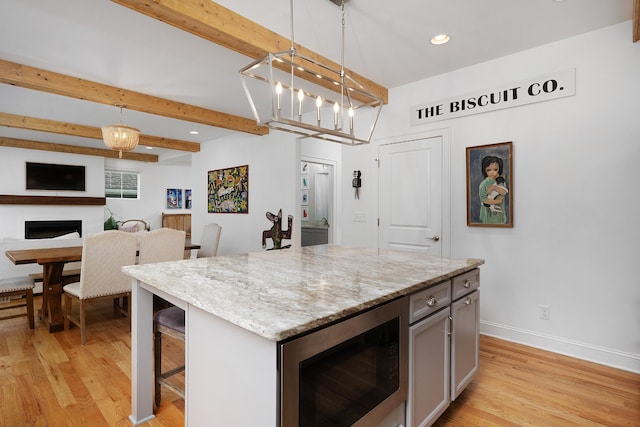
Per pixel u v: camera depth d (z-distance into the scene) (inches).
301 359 42.6
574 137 106.1
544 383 90.6
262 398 42.7
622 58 98.1
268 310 45.5
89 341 119.9
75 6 85.1
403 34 103.7
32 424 73.0
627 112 97.6
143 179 347.3
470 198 127.3
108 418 75.4
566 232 108.1
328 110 179.9
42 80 126.6
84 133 210.5
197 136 243.3
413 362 63.4
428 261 85.4
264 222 211.2
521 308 117.1
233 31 90.4
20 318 147.1
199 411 55.2
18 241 161.2
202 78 135.9
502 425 73.0
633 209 97.1
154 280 62.4
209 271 70.9
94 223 302.8
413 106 143.3
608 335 101.3
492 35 104.8
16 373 95.4
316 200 257.6
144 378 74.3
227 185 239.8
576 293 106.6
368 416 53.7
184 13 80.5
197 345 55.6
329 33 102.7
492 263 123.2
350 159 166.9
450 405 80.4
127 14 88.7
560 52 108.1
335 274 68.8
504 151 119.0
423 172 141.2
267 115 189.8
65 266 167.5
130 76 133.6
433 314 69.3
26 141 257.6
